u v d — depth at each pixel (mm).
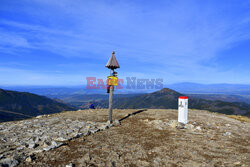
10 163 3883
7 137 6164
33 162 4121
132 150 5098
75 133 6609
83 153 4773
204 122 9641
